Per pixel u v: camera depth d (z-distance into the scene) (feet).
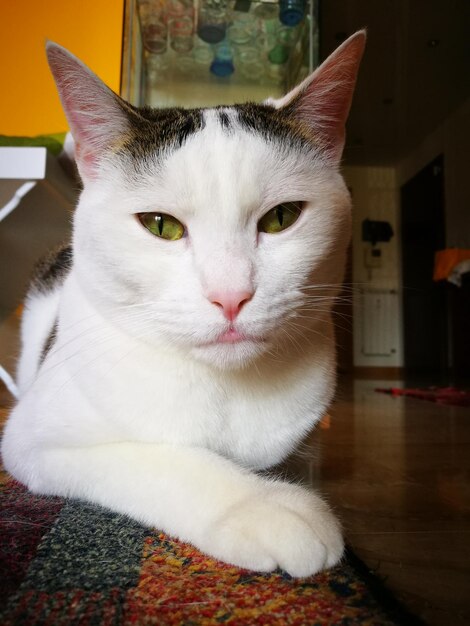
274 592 0.43
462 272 3.67
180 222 0.61
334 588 0.44
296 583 0.44
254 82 1.88
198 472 0.55
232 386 0.64
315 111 0.71
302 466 0.82
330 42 3.43
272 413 0.68
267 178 0.62
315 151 0.69
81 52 1.56
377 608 0.41
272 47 1.80
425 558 0.55
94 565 0.47
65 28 1.55
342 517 0.68
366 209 5.49
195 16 1.73
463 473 0.92
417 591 0.48
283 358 0.68
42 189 1.09
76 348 0.67
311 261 0.65
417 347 5.03
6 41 1.55
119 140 0.66
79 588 0.43
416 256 5.09
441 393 2.54
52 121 1.58
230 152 0.60
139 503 0.55
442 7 3.09
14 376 1.41
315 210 0.67
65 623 0.37
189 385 0.62
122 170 0.63
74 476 0.60
